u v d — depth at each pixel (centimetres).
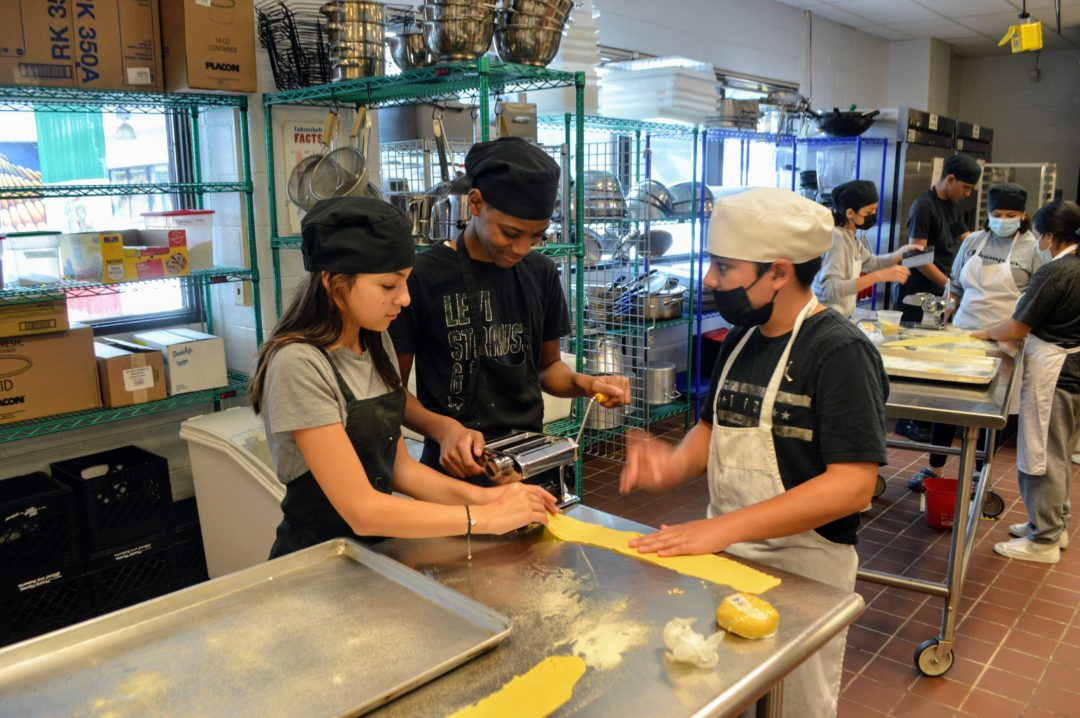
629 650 101
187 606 111
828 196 546
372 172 337
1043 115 830
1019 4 623
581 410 348
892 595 293
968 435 229
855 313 378
